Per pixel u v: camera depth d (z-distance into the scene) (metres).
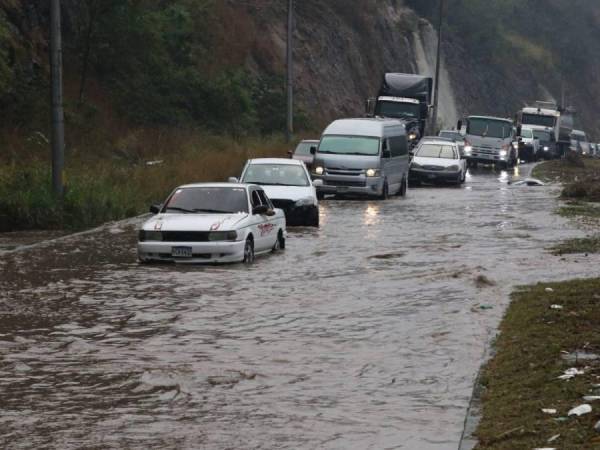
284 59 169.75
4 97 96.75
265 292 38.94
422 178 110.69
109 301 36.84
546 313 32.47
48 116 99.38
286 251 51.94
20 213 61.50
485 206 81.56
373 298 37.62
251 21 168.38
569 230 61.84
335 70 186.50
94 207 65.12
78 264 46.34
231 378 26.08
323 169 89.19
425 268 45.28
